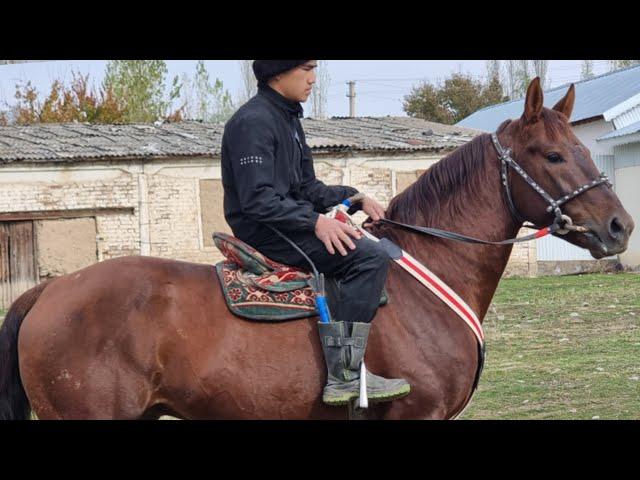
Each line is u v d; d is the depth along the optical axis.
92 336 3.49
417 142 20.16
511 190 3.91
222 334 3.55
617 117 22.78
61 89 33.34
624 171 20.75
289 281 3.68
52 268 17.34
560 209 3.78
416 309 3.75
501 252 3.96
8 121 33.03
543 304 13.46
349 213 4.27
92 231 17.67
